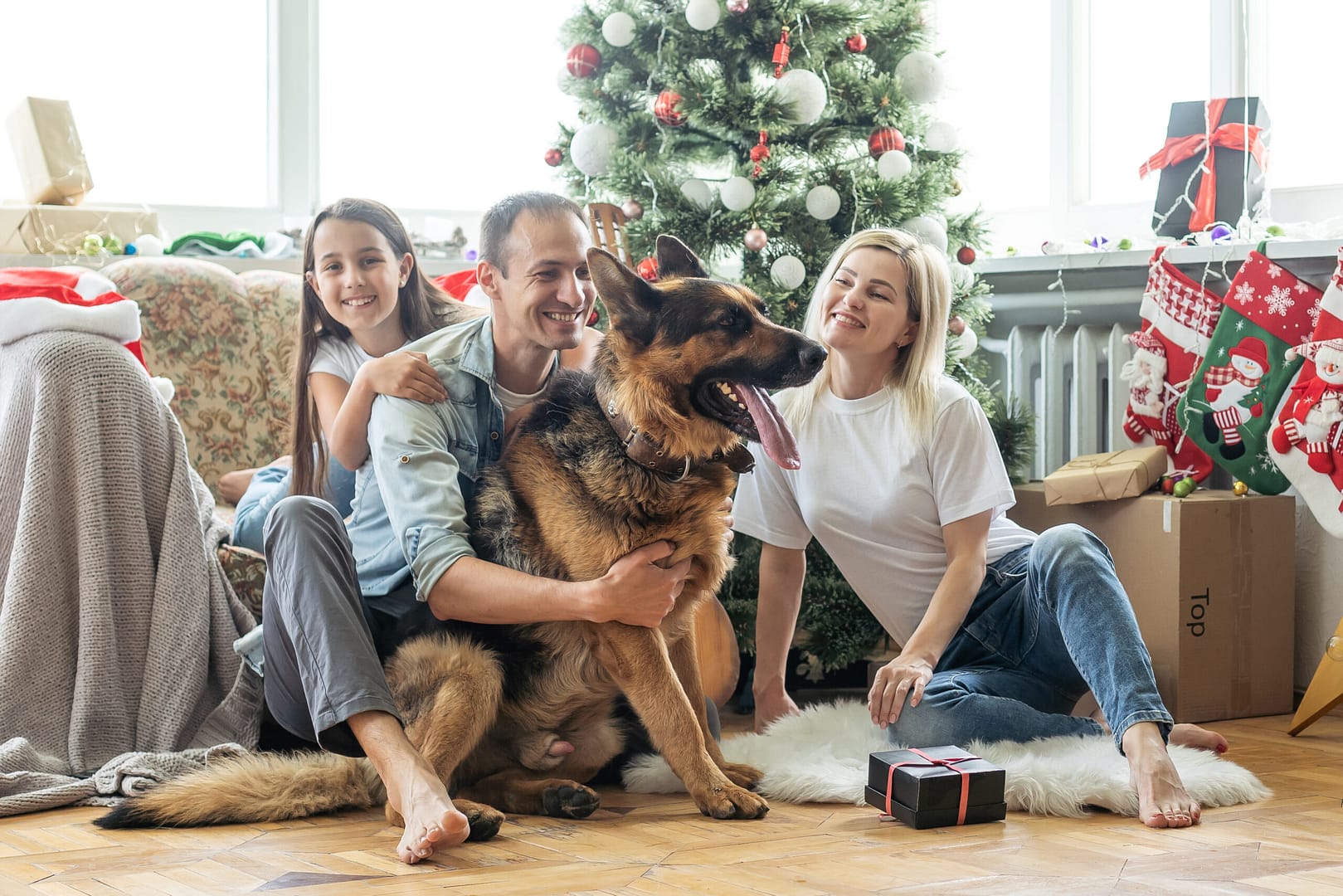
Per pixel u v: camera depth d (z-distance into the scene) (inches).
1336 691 113.2
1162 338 138.3
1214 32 155.9
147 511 105.1
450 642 85.7
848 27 137.8
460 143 187.6
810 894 64.7
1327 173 149.8
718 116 133.0
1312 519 135.3
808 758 95.1
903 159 134.8
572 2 188.7
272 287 143.0
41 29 163.9
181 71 172.4
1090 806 84.7
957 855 72.9
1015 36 180.2
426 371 92.1
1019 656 101.6
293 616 81.2
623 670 84.9
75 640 100.2
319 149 179.6
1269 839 76.3
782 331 84.7
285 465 123.3
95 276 116.2
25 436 102.3
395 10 182.9
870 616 138.0
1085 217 171.6
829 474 108.3
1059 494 131.1
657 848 75.5
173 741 98.7
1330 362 123.0
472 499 90.7
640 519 84.0
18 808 86.3
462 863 72.1
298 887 66.7
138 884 67.5
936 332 104.9
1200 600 122.3
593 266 84.9
